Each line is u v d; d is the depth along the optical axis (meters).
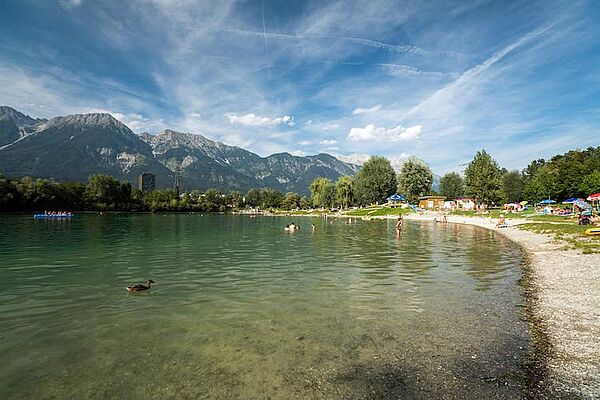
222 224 81.94
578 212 73.75
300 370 9.28
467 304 15.34
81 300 16.17
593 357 9.88
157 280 20.45
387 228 67.19
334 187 178.50
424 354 10.26
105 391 8.21
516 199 140.38
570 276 19.97
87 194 148.50
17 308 14.88
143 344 11.05
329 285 19.14
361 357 10.08
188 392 8.16
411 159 149.75
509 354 10.21
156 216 127.38
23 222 75.44
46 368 9.41
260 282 19.95
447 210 124.12
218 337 11.63
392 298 16.42
